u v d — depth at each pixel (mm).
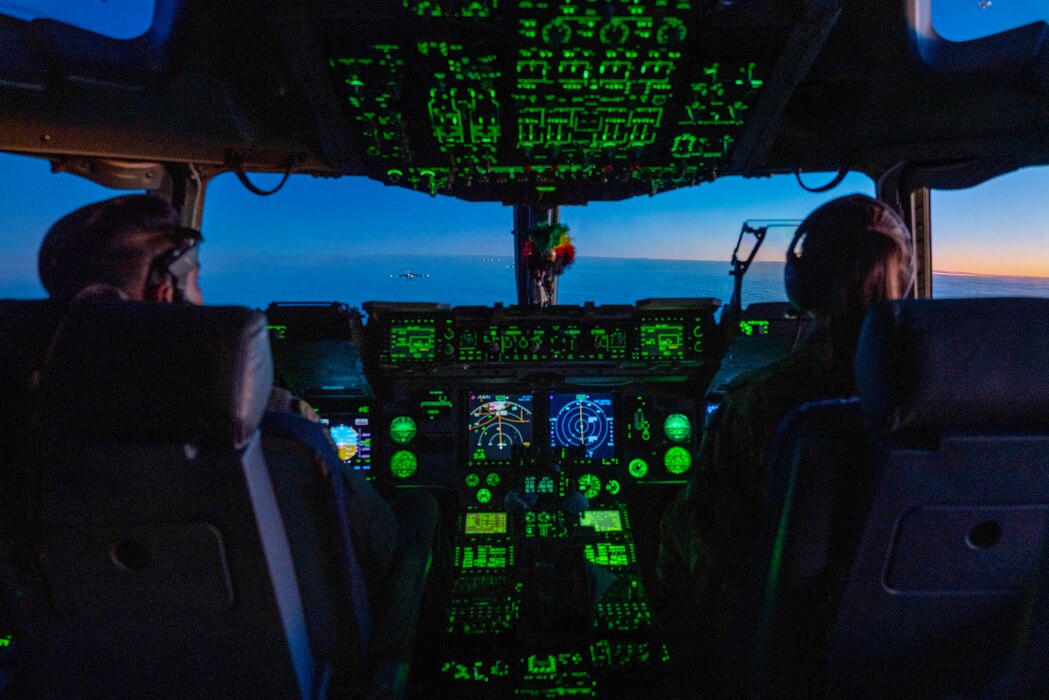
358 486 1585
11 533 1224
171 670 1430
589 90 2178
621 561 2676
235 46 2404
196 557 1249
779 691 1482
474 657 2074
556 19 1903
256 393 1136
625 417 3104
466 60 2055
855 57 2496
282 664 1419
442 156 2549
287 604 1364
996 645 1441
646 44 1999
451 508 3121
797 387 1478
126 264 1249
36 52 2363
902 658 1464
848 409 1289
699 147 2506
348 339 2514
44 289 1277
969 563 1310
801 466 1273
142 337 1087
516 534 2350
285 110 2664
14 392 1154
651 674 1988
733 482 1633
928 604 1377
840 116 2785
